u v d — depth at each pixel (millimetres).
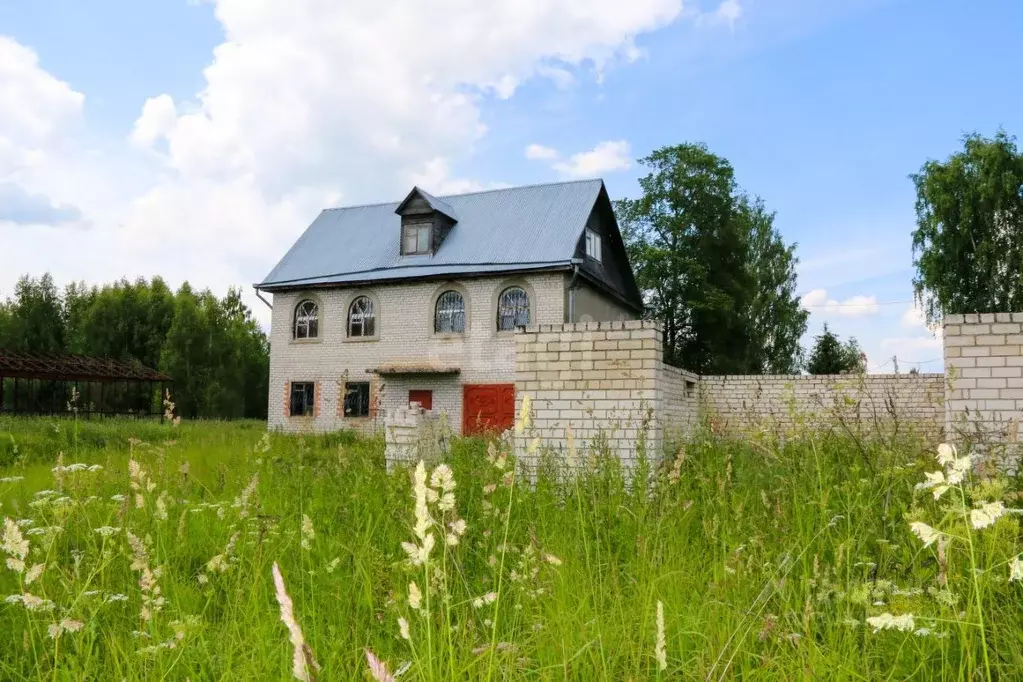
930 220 33625
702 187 33594
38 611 3711
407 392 23922
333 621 3699
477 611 3535
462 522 2775
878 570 3818
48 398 33438
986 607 3230
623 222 35406
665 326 34344
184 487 6621
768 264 50250
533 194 26094
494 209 25953
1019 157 32594
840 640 3145
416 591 1906
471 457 9148
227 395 45562
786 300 50281
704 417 12242
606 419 8781
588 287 24578
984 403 7934
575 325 9039
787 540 4375
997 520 3195
